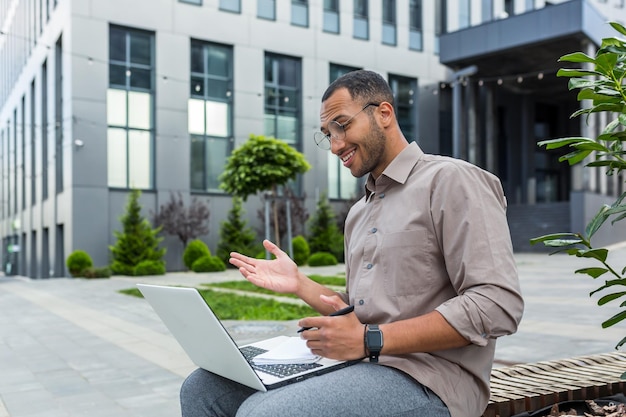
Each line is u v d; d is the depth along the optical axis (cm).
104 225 2083
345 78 165
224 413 169
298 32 2525
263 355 163
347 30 2652
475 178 152
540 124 3344
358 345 141
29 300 1166
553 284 1155
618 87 159
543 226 2672
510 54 2402
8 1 4044
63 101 2162
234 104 2367
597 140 171
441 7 2927
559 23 2183
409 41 2816
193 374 175
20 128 3447
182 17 2261
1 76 4462
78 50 2053
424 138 2828
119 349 610
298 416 132
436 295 154
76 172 2041
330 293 186
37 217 2812
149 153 2208
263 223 2367
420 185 157
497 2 3091
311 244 2414
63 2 2166
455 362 153
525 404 194
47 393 430
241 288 1338
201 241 2222
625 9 3494
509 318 141
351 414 136
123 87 2164
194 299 134
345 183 2644
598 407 199
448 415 147
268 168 1700
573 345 536
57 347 631
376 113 163
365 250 165
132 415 370
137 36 2202
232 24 2370
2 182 4353
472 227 144
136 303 1072
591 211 2386
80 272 1897
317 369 147
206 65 2348
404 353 144
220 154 2367
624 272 164
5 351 611
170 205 2162
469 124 2706
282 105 2519
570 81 167
